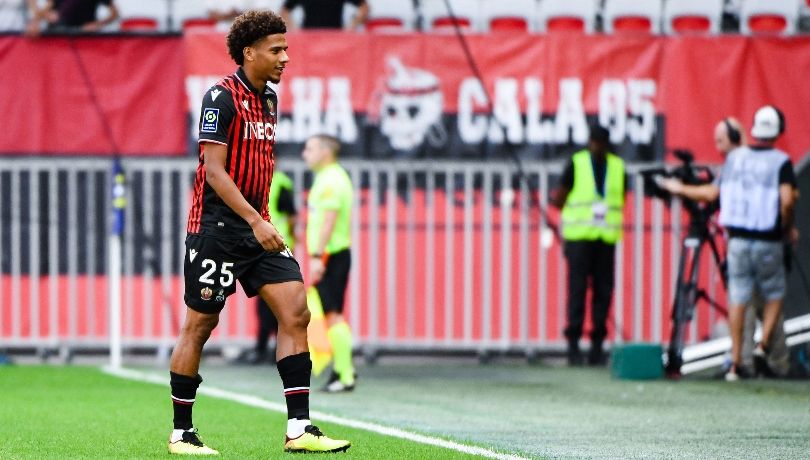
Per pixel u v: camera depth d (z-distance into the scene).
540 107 53.28
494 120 53.34
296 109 53.31
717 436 28.64
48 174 52.97
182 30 54.69
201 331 24.64
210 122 23.95
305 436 24.72
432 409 34.91
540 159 53.22
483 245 52.81
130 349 54.22
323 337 41.66
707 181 48.66
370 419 32.03
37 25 55.06
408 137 53.31
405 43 53.38
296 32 53.28
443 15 57.44
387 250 52.84
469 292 52.81
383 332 52.91
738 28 57.44
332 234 40.47
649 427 30.39
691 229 47.72
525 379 45.25
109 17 56.91
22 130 53.12
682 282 46.94
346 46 53.31
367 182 52.91
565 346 52.81
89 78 53.28
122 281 52.81
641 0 57.53
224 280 24.34
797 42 53.09
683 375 47.28
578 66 53.25
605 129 51.22
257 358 52.03
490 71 53.38
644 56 53.22
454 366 51.09
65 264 53.03
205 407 35.16
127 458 24.16
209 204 24.33
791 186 44.75
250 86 24.30
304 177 53.06
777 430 29.89
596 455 25.11
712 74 53.09
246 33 24.17
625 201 52.59
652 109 53.25
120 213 49.81
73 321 53.00
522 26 57.72
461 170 52.88
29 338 52.91
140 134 53.34
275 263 24.53
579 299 51.19
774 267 45.00
